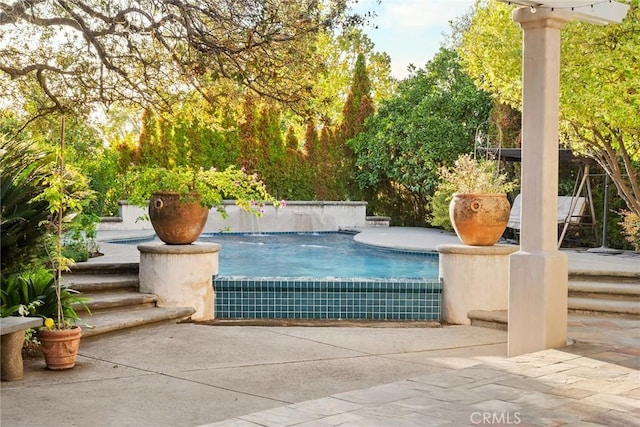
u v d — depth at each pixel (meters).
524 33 5.24
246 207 7.67
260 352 5.52
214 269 7.28
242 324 6.81
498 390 4.04
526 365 4.70
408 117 17.34
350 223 17.72
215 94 8.49
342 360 5.27
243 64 7.50
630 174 10.10
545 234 5.25
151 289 7.03
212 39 7.34
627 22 8.00
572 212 12.34
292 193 18.05
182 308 6.92
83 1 7.52
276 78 7.66
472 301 6.99
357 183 18.55
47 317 5.21
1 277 5.27
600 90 8.04
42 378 4.65
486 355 5.50
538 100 5.19
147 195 7.30
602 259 9.85
